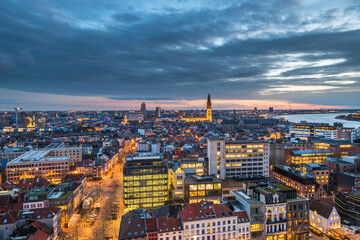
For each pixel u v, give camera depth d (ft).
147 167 601.62
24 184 623.77
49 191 549.54
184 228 387.75
